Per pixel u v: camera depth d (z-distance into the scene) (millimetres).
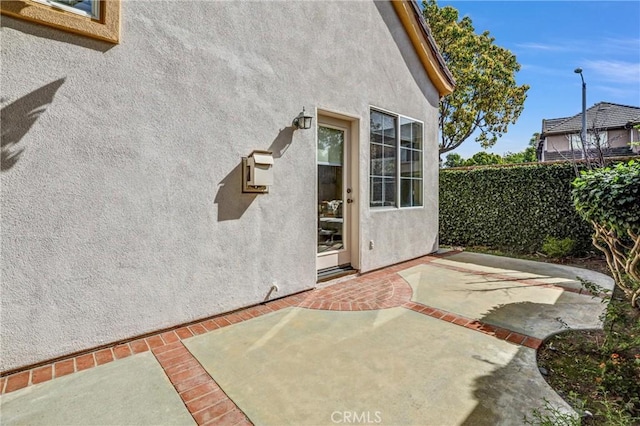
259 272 4652
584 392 2658
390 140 7105
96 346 3320
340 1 5773
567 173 8023
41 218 2996
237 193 4383
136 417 2322
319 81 5406
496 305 4637
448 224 10281
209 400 2518
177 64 3814
